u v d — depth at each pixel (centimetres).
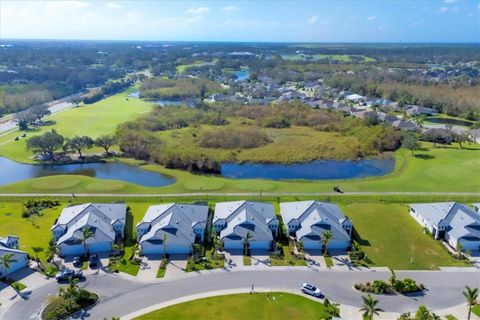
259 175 15400
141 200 12288
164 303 7606
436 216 10388
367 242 9925
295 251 9469
